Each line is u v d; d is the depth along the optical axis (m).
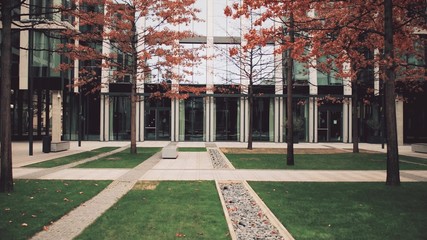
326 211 7.93
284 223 6.99
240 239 6.07
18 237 5.92
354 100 23.31
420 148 24.16
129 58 29.17
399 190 10.45
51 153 21.69
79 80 22.52
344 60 12.43
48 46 31.22
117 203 8.52
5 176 9.84
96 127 35.38
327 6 13.37
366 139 35.66
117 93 34.00
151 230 6.35
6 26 10.02
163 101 35.19
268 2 9.55
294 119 32.34
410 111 36.56
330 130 35.50
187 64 21.02
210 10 34.41
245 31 29.88
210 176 13.16
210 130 34.66
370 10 11.38
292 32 13.76
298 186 11.11
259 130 35.16
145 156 20.05
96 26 20.38
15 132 36.16
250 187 10.87
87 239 5.84
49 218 7.07
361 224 6.92
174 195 9.51
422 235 6.24
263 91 34.66
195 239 5.88
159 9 20.75
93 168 15.02
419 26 13.11
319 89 34.62
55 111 24.88
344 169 15.30
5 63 9.98
